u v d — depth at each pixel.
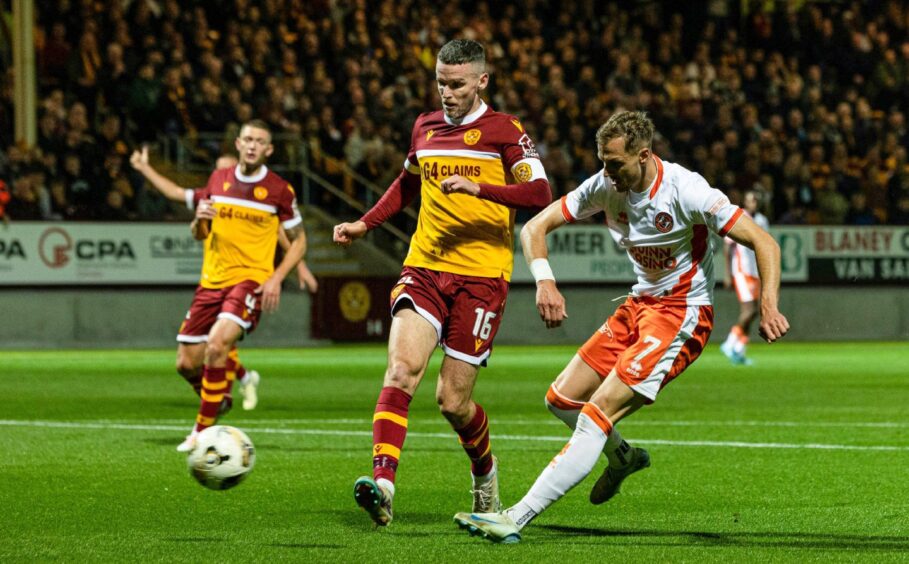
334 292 31.39
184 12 32.91
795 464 9.95
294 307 30.97
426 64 35.69
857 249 35.47
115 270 29.44
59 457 10.17
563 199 7.14
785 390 17.95
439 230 7.21
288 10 34.47
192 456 6.89
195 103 30.98
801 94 38.06
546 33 37.94
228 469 6.87
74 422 13.11
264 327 30.62
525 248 7.06
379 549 6.44
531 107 34.69
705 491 8.55
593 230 33.38
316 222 33.25
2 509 7.69
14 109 29.69
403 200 7.63
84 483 8.77
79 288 29.11
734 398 16.58
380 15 35.22
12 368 22.27
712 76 37.84
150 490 8.47
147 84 30.45
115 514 7.53
